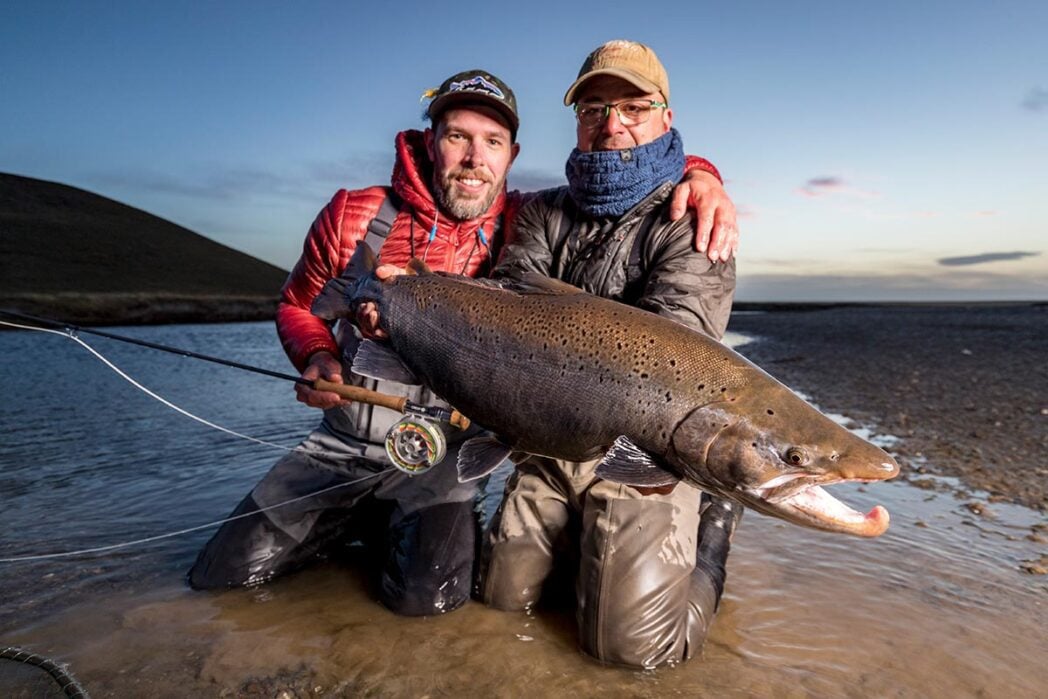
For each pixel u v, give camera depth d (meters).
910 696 0.83
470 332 0.93
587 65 1.11
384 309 1.02
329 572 1.22
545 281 0.93
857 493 1.62
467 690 0.85
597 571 0.93
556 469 1.06
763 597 1.10
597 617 0.91
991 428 2.36
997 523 1.42
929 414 2.64
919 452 2.02
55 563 1.21
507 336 0.91
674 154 1.11
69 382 3.23
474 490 1.21
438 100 1.20
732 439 0.77
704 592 0.99
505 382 0.90
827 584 1.14
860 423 2.47
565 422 0.87
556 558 1.08
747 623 1.02
